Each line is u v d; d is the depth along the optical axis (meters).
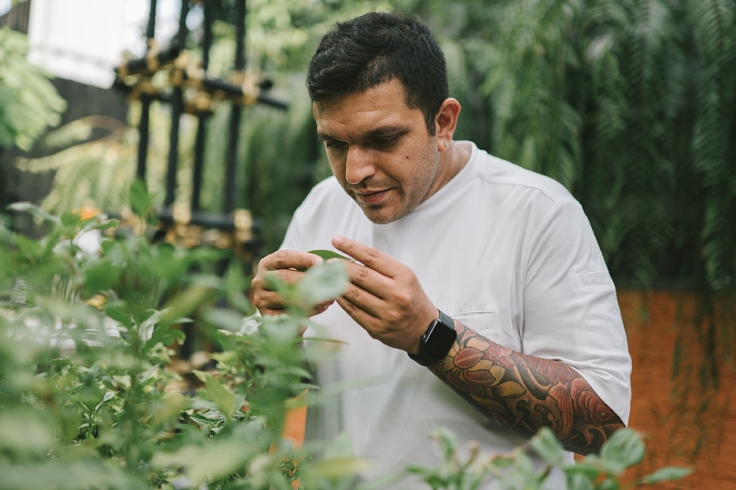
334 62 0.92
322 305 0.90
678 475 0.43
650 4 1.83
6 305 0.59
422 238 1.14
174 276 0.48
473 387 0.91
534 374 0.92
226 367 0.69
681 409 1.86
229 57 3.06
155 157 3.04
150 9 1.95
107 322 0.58
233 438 0.46
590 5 1.91
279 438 0.48
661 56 1.81
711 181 1.68
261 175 2.92
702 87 1.72
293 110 2.86
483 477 0.44
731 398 1.88
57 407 0.53
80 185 2.77
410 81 0.95
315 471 0.41
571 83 1.96
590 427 0.93
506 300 1.05
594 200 1.94
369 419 1.07
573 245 1.04
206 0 1.95
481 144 2.37
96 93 3.27
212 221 1.89
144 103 2.04
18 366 0.43
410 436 1.03
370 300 0.87
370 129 0.93
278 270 0.90
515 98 1.97
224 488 0.49
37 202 2.99
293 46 3.11
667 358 2.00
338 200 1.29
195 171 2.05
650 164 1.85
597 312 1.00
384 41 0.93
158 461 0.39
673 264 2.00
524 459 0.43
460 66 2.31
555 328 1.01
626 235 1.94
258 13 3.09
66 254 0.59
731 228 1.73
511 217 1.08
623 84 1.81
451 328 0.90
